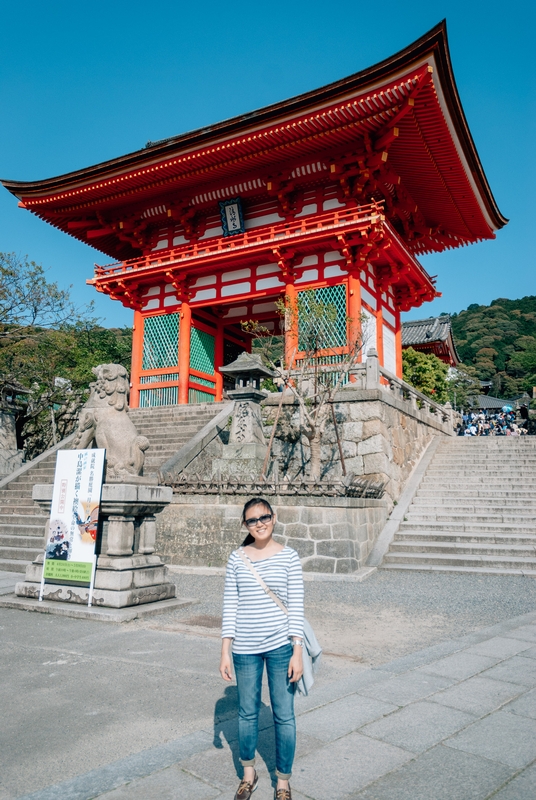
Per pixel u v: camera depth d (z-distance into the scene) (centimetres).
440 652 536
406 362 3366
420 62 1455
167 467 1196
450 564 1062
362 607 757
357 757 318
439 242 2633
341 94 1582
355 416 1373
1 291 1912
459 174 1995
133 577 722
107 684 448
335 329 1794
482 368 8706
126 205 2255
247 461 1232
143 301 2262
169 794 280
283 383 1416
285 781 272
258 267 2030
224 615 299
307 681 288
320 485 1013
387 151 1847
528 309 10994
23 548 1150
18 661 510
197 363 2203
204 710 395
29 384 2202
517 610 738
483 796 277
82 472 746
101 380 802
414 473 1583
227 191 2094
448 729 355
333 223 1855
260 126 1730
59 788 285
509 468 1552
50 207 2302
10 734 356
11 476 1501
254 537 311
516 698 410
